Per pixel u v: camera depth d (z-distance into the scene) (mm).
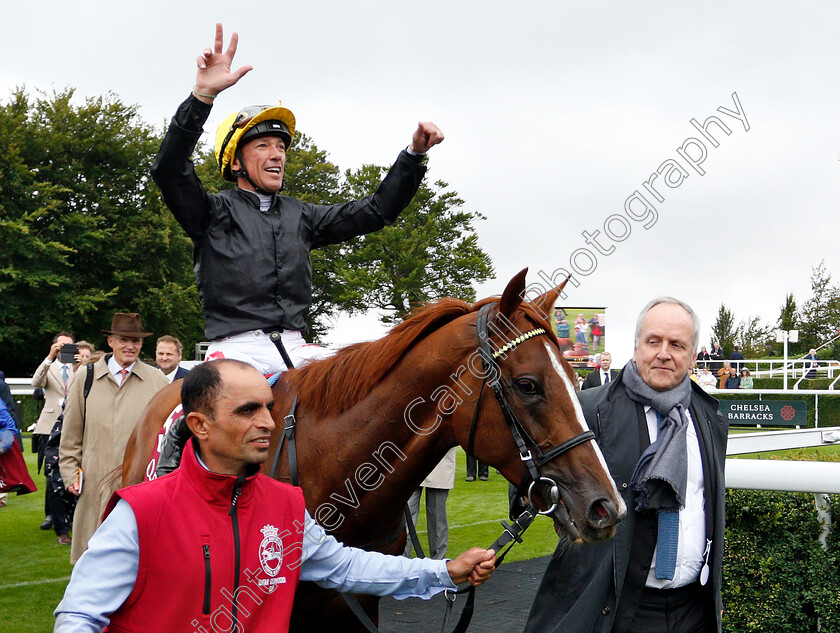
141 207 26797
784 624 3025
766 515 3066
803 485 2867
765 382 19406
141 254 25703
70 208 25781
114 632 1656
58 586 4973
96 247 24688
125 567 1624
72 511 4680
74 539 4238
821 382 18469
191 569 1644
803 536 3020
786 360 17797
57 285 23469
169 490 1693
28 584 5012
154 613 1644
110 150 26047
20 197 24172
